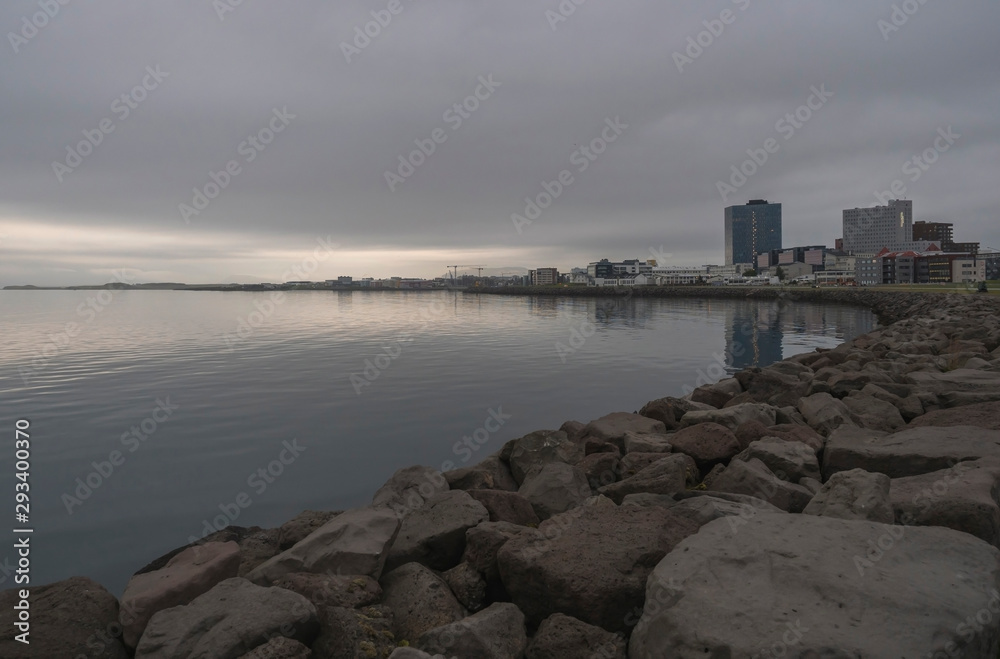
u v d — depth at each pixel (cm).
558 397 1897
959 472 614
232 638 418
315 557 550
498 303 10269
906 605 362
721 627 358
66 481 1103
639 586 467
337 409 1691
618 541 518
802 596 382
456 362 2702
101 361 2688
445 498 678
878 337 3050
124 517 930
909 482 626
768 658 330
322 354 2958
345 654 434
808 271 19500
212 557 572
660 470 757
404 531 630
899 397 1213
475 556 561
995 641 355
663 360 2862
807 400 1216
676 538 530
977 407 945
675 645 361
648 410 1246
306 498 1014
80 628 473
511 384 2125
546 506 734
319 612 462
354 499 1009
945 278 14462
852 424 977
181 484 1080
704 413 1084
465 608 532
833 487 575
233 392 1948
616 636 439
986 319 3131
